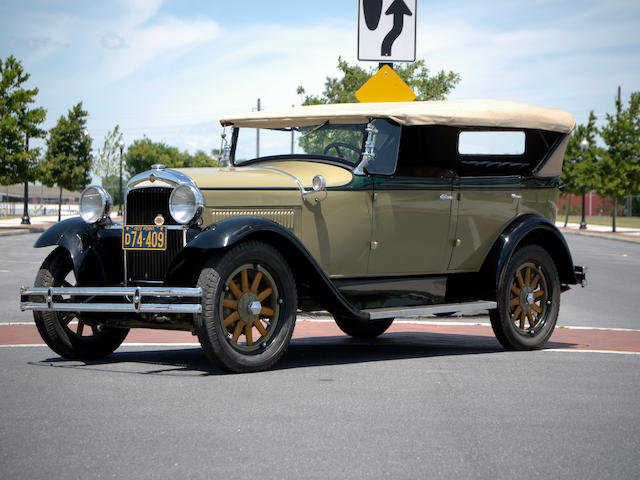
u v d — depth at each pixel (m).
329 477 3.40
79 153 48.16
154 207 5.86
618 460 3.69
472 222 7.09
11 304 10.88
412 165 7.18
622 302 12.10
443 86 23.33
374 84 10.05
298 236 6.18
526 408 4.69
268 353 5.76
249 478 3.37
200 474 3.42
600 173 38.41
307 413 4.48
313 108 6.96
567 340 8.04
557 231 7.41
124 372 5.71
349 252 6.45
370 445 3.88
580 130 46.72
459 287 7.28
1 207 71.81
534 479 3.41
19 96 35.25
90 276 6.07
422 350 7.25
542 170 7.56
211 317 5.41
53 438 3.95
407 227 6.71
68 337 6.26
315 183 6.14
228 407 4.61
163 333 8.11
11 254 21.59
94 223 6.22
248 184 5.98
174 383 5.28
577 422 4.38
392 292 6.82
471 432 4.14
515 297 7.24
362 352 7.08
